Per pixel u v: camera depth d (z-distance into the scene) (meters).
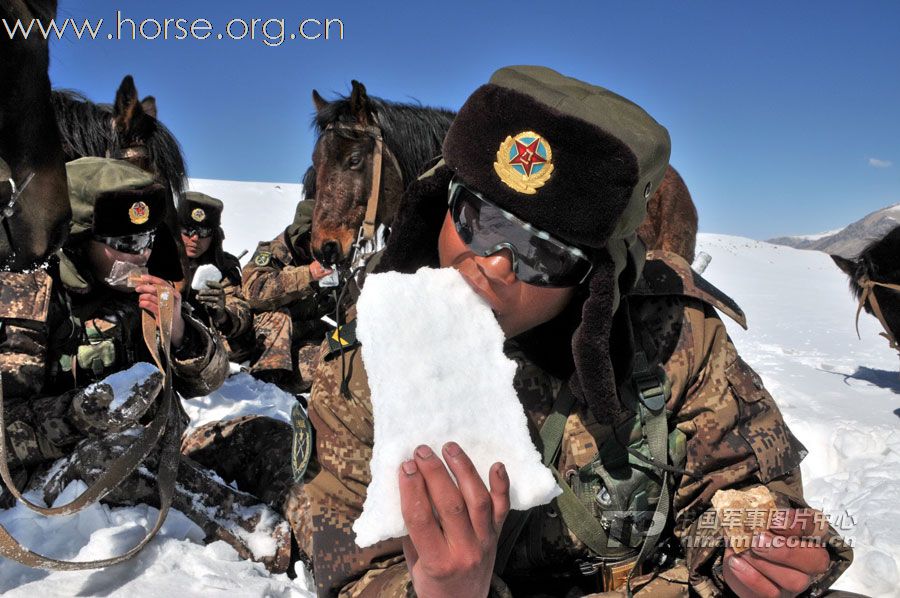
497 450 0.96
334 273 4.39
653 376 1.27
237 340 4.39
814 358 6.86
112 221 2.29
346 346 1.32
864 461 3.47
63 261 2.30
